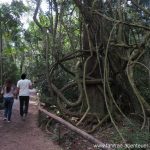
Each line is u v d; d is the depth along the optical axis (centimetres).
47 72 1264
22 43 3200
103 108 1171
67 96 1488
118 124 1067
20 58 4347
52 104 1421
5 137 1024
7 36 2959
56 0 1337
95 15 1130
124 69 1155
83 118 1089
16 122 1277
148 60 1160
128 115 1152
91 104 1184
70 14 1404
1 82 2883
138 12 1212
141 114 1085
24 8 2555
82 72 1227
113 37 1134
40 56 2033
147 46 1080
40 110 1235
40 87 1684
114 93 1216
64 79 1617
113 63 1161
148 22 1193
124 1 1145
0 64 3303
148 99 1229
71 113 1175
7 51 3500
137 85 1234
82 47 1250
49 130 1104
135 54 1089
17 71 3859
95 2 1137
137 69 1253
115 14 1125
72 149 885
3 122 1269
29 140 991
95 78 1198
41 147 913
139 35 1242
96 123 1109
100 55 1180
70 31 1466
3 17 2548
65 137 966
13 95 1279
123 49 1149
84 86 1120
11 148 898
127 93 1190
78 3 1112
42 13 1380
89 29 1170
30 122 1283
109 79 1177
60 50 1318
